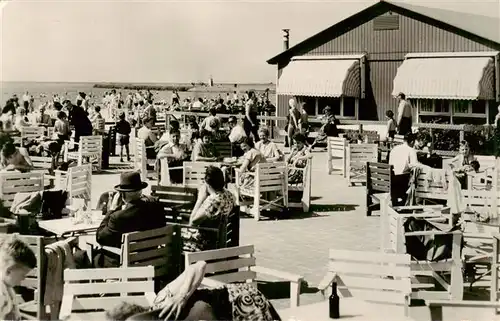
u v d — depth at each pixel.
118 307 4.78
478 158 15.56
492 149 20.94
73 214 9.05
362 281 6.29
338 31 27.06
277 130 27.56
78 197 11.37
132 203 7.27
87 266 7.39
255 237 10.84
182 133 19.44
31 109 37.31
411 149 11.99
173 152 14.21
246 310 4.85
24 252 5.17
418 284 7.45
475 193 9.66
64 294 5.63
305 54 28.05
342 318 5.23
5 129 19.09
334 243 10.40
